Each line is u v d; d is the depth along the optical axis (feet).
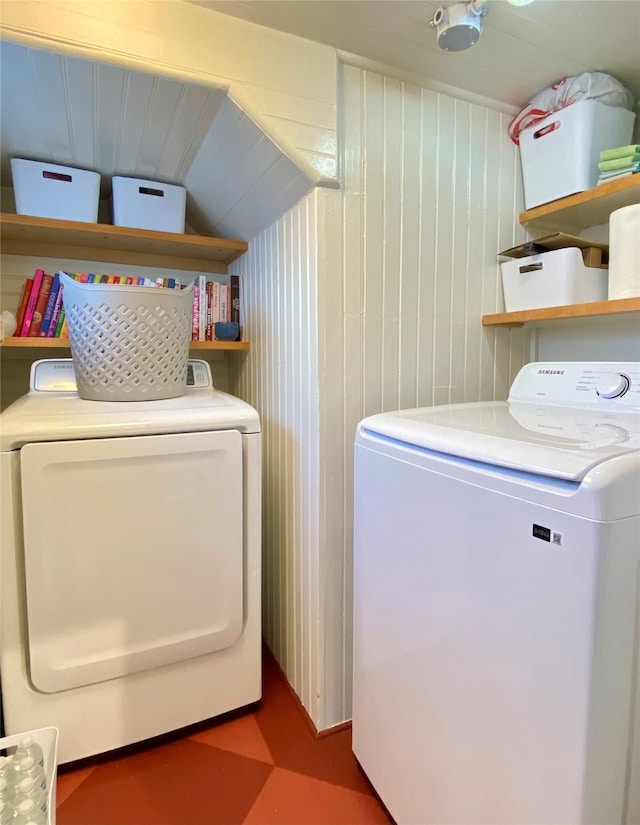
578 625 2.06
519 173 5.20
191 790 3.88
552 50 4.00
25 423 3.58
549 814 2.22
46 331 5.28
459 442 2.72
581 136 4.41
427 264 4.74
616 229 4.02
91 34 3.27
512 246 5.25
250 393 6.10
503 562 2.40
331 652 4.49
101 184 5.67
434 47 3.97
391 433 3.31
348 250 4.29
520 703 2.34
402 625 3.23
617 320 4.87
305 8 3.51
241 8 3.54
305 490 4.61
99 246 5.84
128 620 3.97
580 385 4.06
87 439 3.68
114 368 4.33
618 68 4.31
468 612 2.64
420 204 4.64
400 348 4.66
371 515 3.55
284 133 3.85
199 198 5.78
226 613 4.38
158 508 3.99
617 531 2.02
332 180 4.09
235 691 4.57
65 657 3.78
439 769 2.93
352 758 4.22
